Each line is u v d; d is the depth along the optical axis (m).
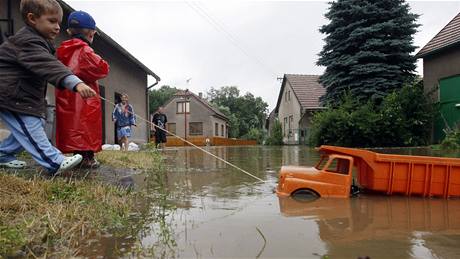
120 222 3.13
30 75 4.17
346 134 17.20
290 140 36.28
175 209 3.72
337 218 3.49
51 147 4.34
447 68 16.62
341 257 2.42
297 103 33.28
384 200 4.46
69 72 3.97
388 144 17.33
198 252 2.51
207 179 6.00
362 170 5.01
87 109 5.13
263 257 2.43
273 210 3.78
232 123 68.56
